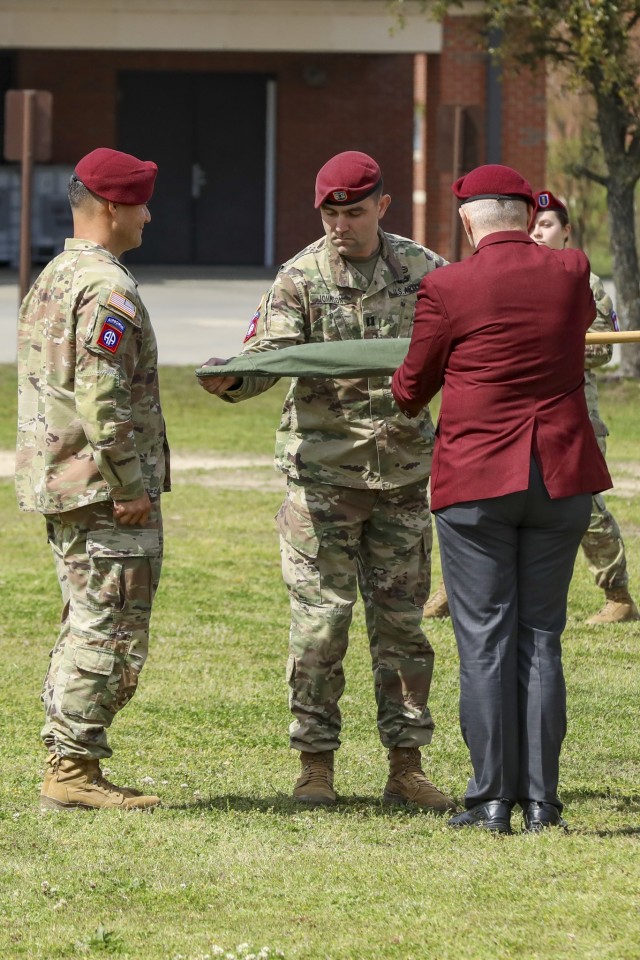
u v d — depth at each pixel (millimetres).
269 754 15133
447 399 11789
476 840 11633
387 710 13602
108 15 68062
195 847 11758
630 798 13430
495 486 11500
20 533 27625
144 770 14438
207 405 44188
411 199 84625
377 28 67000
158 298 66875
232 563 25016
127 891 10750
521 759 11938
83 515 12711
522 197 12031
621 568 20812
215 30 68062
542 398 11617
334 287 13266
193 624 20891
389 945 9359
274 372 12820
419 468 13414
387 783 13727
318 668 13453
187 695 17328
